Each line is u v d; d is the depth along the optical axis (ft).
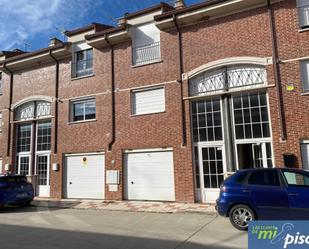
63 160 60.23
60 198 58.70
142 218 37.06
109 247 24.20
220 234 27.63
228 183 29.84
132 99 54.60
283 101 42.32
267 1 44.86
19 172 66.59
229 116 46.32
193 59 49.62
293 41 42.88
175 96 50.11
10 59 68.49
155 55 53.88
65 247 24.41
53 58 64.13
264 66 44.55
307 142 40.42
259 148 43.86
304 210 26.14
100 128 56.65
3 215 41.81
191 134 48.29
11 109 68.74
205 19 49.37
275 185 27.81
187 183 47.14
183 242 25.30
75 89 60.85
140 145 52.13
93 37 58.18
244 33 46.26
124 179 53.16
